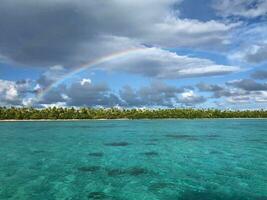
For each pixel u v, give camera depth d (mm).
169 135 47000
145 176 17922
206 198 13727
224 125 78750
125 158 24594
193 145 33750
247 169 19875
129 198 13680
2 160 23531
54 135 47000
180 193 14391
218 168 20234
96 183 16250
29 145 33656
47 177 17594
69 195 14055
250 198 13633
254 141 37906
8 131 55969
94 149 30406
